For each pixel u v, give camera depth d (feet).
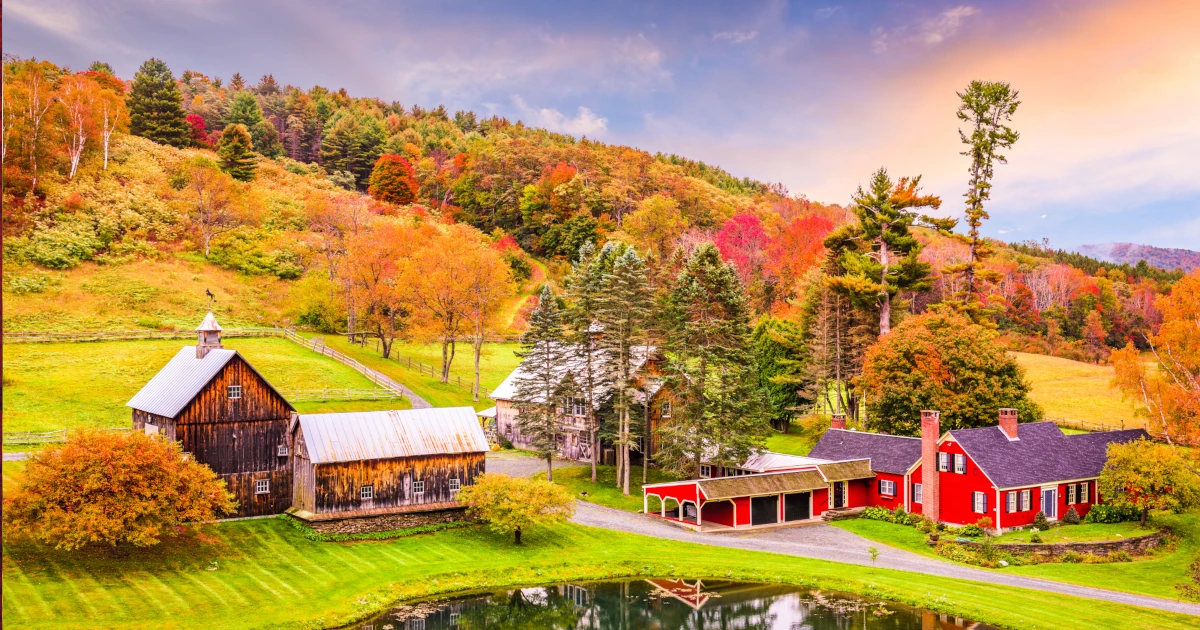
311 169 572.92
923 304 377.30
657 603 137.39
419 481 165.07
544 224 482.28
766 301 401.70
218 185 370.12
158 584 123.54
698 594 141.49
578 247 452.35
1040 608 129.90
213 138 570.87
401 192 519.60
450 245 303.07
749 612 133.18
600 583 146.20
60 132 370.53
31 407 201.36
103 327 270.46
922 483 185.47
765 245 437.58
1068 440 194.70
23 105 345.92
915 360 215.51
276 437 161.17
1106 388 302.45
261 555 140.56
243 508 156.76
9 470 151.74
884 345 222.69
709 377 206.80
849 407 270.26
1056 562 158.40
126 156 413.59
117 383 225.35
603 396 220.23
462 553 153.58
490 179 519.60
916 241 269.03
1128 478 175.22
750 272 402.72
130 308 290.56
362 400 240.94
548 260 465.88
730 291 202.39
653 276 315.58
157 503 127.44
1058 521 182.09
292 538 149.59
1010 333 393.70
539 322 206.08
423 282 273.54
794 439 260.42
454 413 175.01
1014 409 188.34
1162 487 171.53
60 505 123.95
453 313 282.56
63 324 266.77
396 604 131.34
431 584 138.92
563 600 138.21
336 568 139.85
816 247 407.23
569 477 212.64
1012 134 273.75
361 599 129.29
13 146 339.36
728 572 150.41
